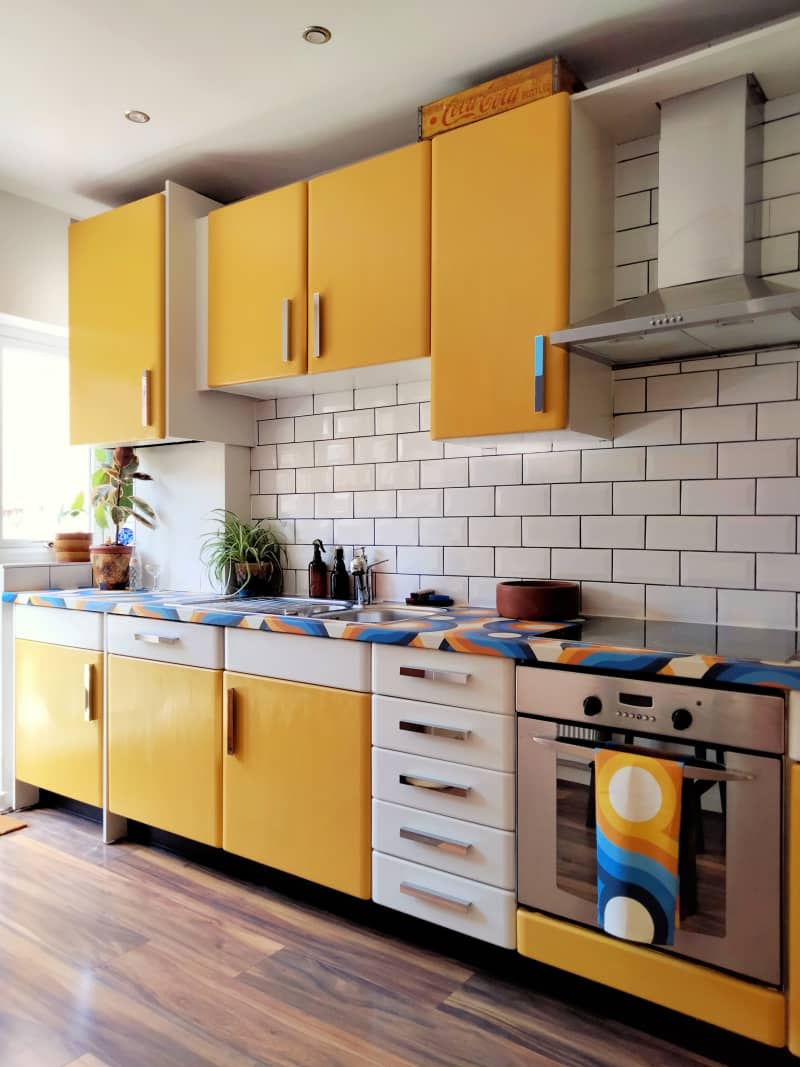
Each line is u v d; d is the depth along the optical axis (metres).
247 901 2.38
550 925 1.79
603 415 2.27
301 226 2.57
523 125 2.09
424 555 2.71
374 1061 1.64
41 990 1.90
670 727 1.62
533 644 1.79
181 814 2.55
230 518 3.14
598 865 1.66
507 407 2.12
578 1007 1.83
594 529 2.34
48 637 3.03
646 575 2.25
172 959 2.04
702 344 2.02
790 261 2.02
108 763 2.79
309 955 2.06
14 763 3.18
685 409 2.19
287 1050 1.68
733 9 1.97
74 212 3.32
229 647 2.42
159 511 3.38
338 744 2.15
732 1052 1.65
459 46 2.15
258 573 3.00
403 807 2.03
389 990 1.90
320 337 2.52
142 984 1.93
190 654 2.53
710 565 2.14
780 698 1.50
